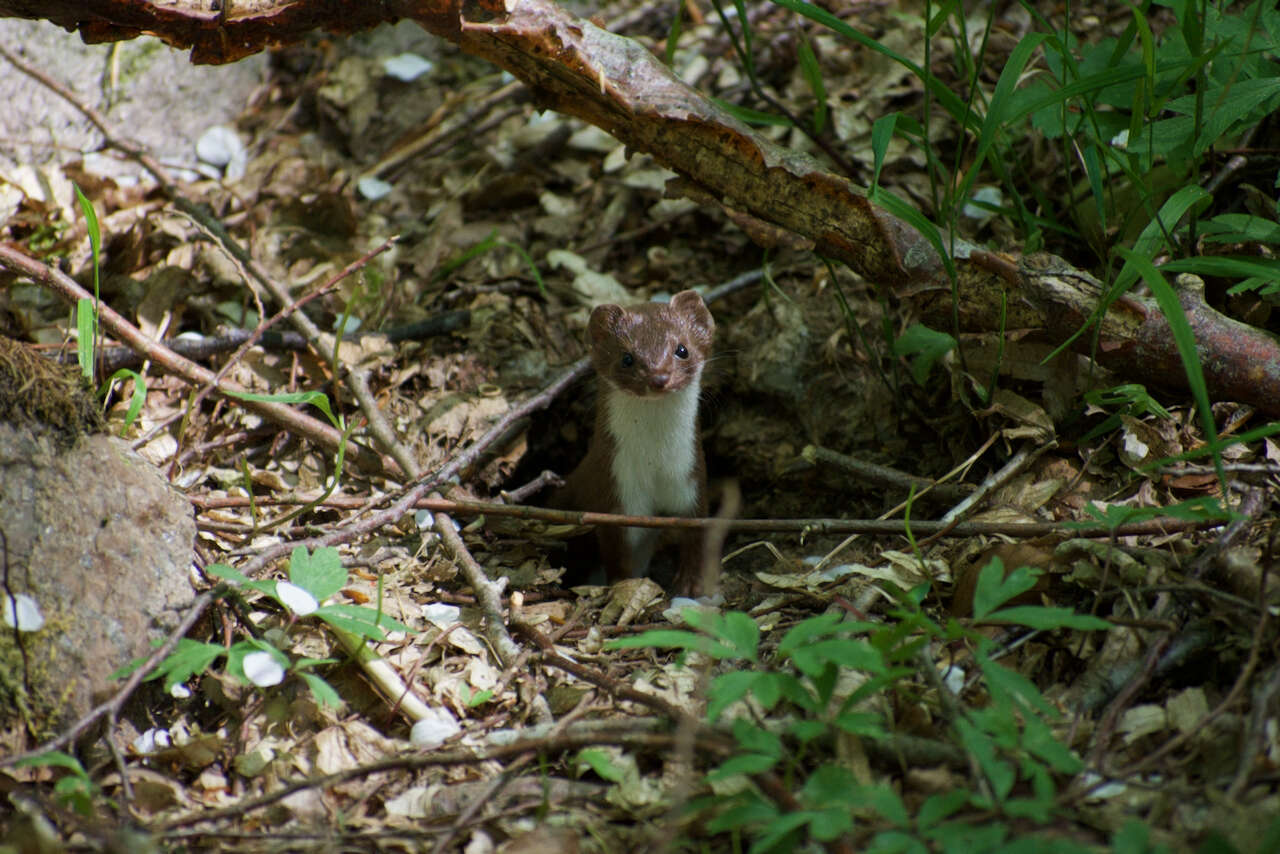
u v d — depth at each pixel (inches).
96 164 536.7
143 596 300.8
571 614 356.2
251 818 266.2
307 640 316.5
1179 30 364.2
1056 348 368.5
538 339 490.9
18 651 279.7
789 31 584.1
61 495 297.1
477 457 422.6
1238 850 211.9
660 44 604.4
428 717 296.0
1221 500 325.1
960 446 406.6
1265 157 398.3
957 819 230.8
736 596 385.7
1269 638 263.3
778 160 359.3
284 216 547.2
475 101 612.4
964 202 377.7
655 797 259.0
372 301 498.0
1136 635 281.9
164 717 296.4
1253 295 365.7
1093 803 239.8
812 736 240.4
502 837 255.8
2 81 534.0
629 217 541.0
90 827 237.8
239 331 452.4
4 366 295.7
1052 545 317.7
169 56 581.3
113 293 475.8
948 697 261.7
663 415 425.1
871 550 377.7
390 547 372.5
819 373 461.4
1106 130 383.6
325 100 612.1
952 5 341.4
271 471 415.8
